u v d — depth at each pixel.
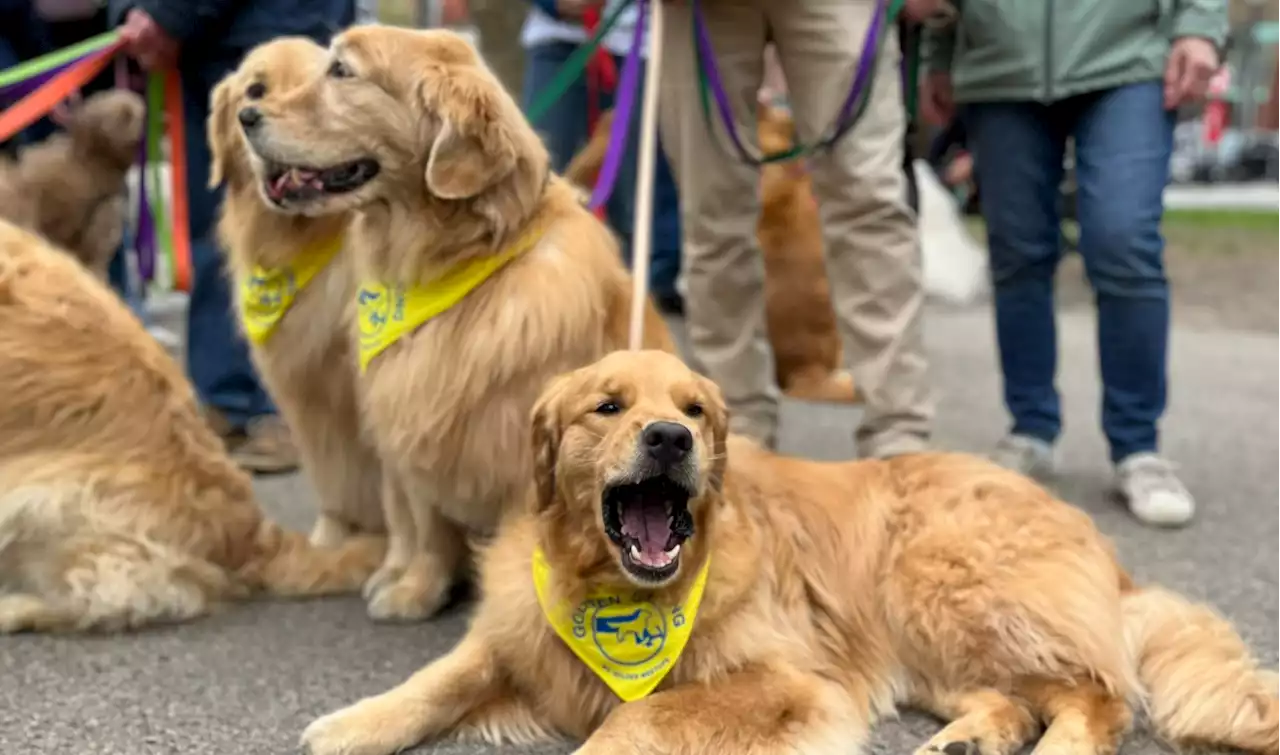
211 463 3.25
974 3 3.85
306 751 2.29
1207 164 26.66
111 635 2.95
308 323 3.24
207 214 4.46
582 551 2.37
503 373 2.79
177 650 2.86
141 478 3.05
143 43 4.08
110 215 4.45
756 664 2.39
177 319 7.87
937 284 9.67
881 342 3.49
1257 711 2.28
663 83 3.71
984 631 2.47
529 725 2.46
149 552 3.01
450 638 2.96
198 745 2.33
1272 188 25.19
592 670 2.40
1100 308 3.86
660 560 2.25
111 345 3.14
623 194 6.65
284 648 2.88
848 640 2.62
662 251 7.36
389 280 2.91
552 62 6.44
